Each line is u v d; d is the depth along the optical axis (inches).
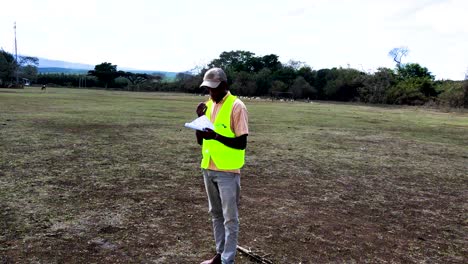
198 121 128.3
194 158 368.2
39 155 346.6
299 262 150.4
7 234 164.7
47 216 189.8
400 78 2655.0
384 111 1619.1
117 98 1723.7
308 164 367.6
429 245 177.5
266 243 167.9
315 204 234.4
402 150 502.6
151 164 331.0
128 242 162.4
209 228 182.7
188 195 238.4
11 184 245.9
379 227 198.8
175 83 3280.0
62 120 668.7
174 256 150.6
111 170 300.2
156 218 193.9
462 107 1897.1
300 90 2682.1
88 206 208.7
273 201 235.6
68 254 147.8
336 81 2586.1
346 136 631.2
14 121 619.5
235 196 134.3
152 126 636.1
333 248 166.9
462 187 305.0
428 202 254.4
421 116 1339.8
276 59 3248.0
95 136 489.4
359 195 262.8
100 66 3555.6
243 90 2859.3
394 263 155.3
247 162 361.1
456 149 538.6
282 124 795.4
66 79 3617.1
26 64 3417.8
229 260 134.6
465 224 211.5
